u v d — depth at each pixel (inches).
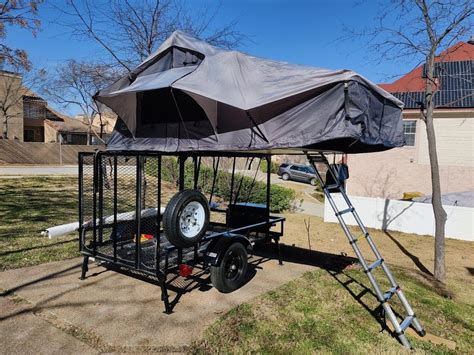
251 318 147.9
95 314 144.4
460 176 474.3
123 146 201.3
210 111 160.7
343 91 137.7
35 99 1315.2
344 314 157.8
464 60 519.8
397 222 384.8
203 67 165.6
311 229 380.2
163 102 182.2
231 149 160.2
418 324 145.4
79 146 1155.3
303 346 128.8
